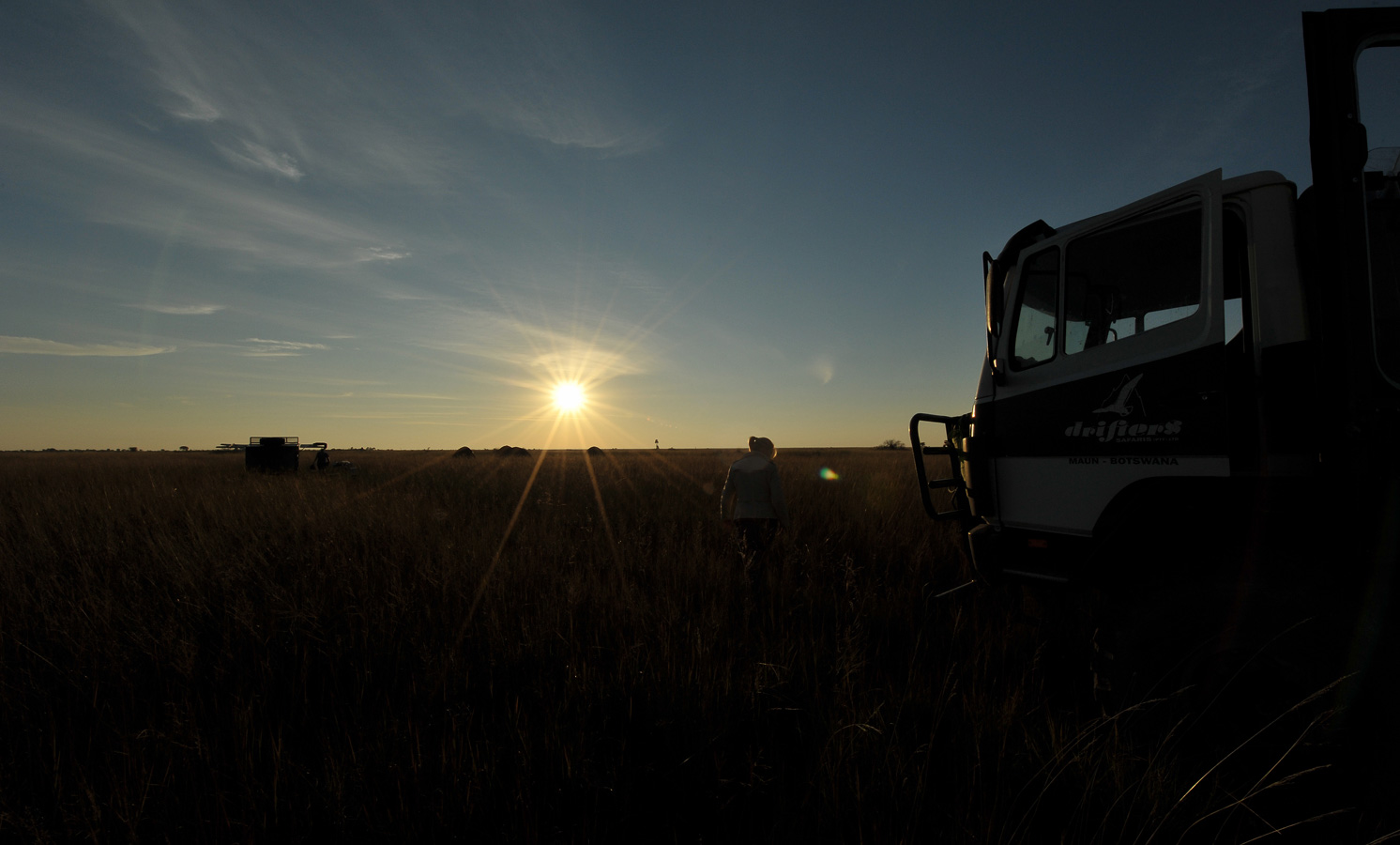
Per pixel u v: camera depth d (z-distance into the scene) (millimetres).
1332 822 2219
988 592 4367
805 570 5430
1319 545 2445
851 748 2525
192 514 7938
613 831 2299
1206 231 2766
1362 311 2223
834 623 4258
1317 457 2373
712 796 2441
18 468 18891
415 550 5852
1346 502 2234
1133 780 2357
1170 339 2842
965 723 2842
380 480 14508
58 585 4504
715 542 6758
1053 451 3256
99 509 8297
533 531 7176
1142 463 2883
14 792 2350
